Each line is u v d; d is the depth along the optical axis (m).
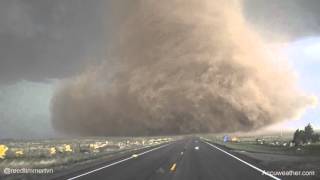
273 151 45.50
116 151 53.78
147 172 21.42
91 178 18.95
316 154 36.47
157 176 19.09
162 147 64.00
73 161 32.94
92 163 30.75
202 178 17.91
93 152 50.75
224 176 18.64
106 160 34.31
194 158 33.22
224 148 55.66
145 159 33.66
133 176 19.44
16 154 41.44
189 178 17.95
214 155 37.81
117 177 19.19
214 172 20.70
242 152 43.72
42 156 39.50
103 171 22.88
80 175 20.61
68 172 22.78
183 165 25.78
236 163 27.20
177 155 38.47
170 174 19.94
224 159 31.70
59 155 41.84
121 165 27.42
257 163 27.11
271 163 25.59
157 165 26.42
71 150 52.22
